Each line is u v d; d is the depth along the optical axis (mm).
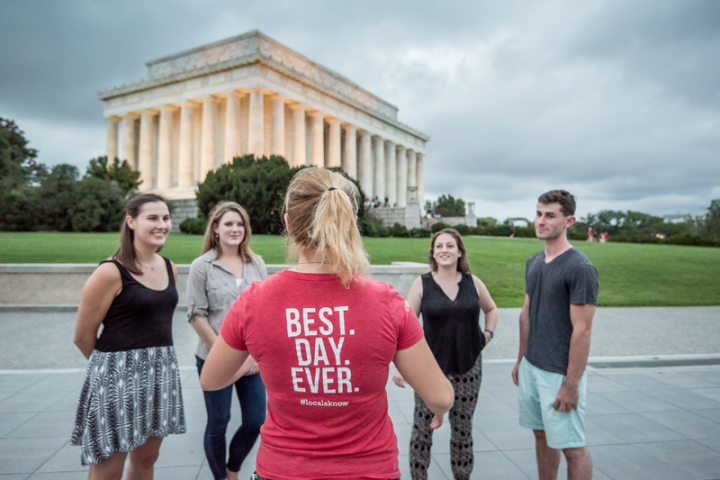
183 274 12008
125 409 2906
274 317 1649
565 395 3273
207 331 3873
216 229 4168
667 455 4547
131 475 3217
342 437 1653
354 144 63812
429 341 3760
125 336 2971
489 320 4238
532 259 3889
